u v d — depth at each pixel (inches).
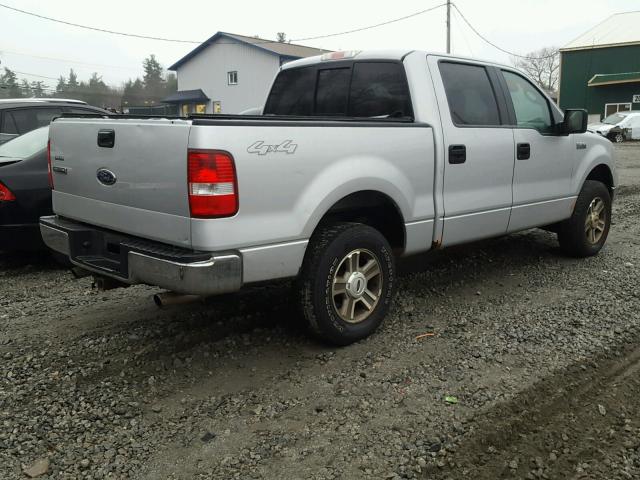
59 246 161.8
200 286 124.7
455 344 157.6
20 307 190.1
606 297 194.9
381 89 178.1
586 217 237.1
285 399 130.4
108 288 157.2
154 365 146.1
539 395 131.8
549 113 218.4
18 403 127.8
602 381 139.0
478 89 189.3
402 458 109.4
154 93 2576.3
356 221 164.2
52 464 107.9
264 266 133.0
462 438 115.5
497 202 191.2
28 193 223.1
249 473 105.7
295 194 135.6
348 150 145.6
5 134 304.5
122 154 138.3
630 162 694.5
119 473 106.0
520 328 168.4
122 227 143.1
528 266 231.8
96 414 124.1
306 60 204.1
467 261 237.9
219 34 1729.8
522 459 110.0
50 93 2332.7
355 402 128.7
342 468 106.7
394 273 163.9
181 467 107.6
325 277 146.3
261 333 164.6
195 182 122.3
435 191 170.6
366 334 158.7
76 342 159.6
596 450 113.0
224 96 1781.5
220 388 135.3
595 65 1491.1
